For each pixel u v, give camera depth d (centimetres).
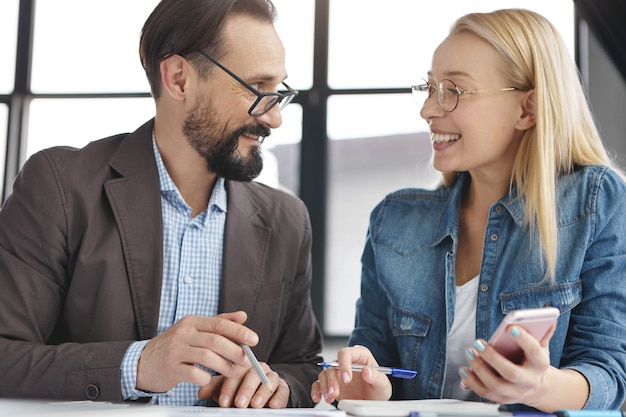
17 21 357
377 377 137
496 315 150
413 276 162
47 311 154
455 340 155
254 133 162
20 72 354
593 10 279
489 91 151
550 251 145
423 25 337
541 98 150
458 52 153
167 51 163
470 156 152
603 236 146
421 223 167
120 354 136
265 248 172
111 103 350
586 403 125
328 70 340
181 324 131
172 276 164
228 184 173
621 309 143
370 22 340
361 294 175
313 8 341
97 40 355
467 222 164
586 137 159
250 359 124
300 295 180
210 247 168
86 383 136
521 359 106
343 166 337
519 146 156
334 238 335
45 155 162
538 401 120
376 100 336
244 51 160
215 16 160
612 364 134
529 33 152
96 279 155
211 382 143
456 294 157
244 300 166
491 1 331
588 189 149
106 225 158
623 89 305
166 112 166
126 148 167
